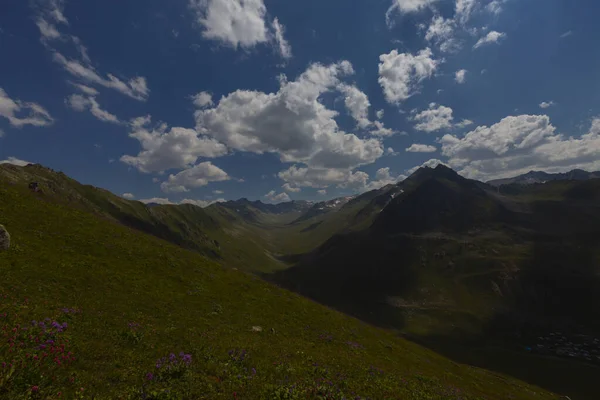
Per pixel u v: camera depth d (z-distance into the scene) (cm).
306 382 1930
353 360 3091
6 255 2616
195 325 2717
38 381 1150
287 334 3409
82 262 3141
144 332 2131
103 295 2644
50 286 2403
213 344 2289
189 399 1366
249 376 1800
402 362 4056
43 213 4059
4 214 3550
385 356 3944
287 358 2467
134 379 1434
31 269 2558
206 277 4375
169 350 1956
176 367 1593
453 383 4106
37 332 1520
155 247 4672
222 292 4053
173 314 2817
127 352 1731
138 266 3731
